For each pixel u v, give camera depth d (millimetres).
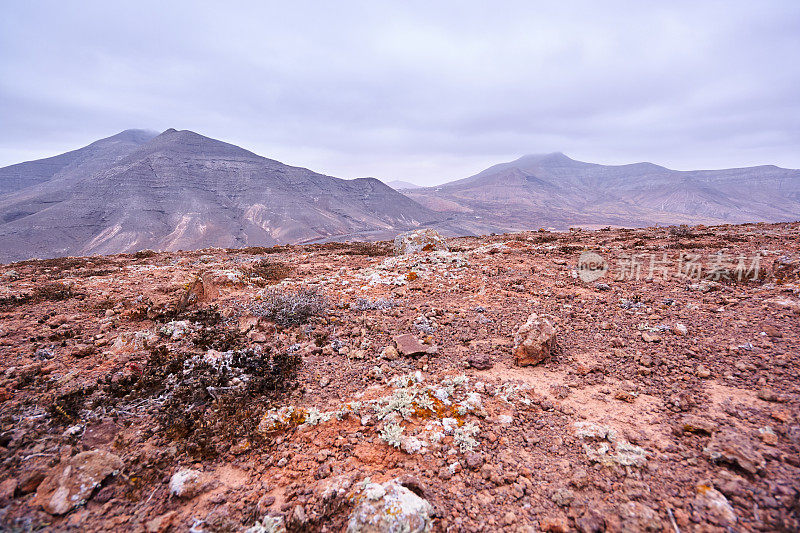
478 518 3584
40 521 3418
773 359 5777
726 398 5074
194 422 4930
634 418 4918
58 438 4469
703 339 6805
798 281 9031
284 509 3707
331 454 4480
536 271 12781
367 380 6168
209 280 11039
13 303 9781
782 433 4188
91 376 5941
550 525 3445
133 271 14984
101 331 7852
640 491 3705
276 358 6750
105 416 4953
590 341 7344
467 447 4488
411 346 7137
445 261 14883
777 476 3596
